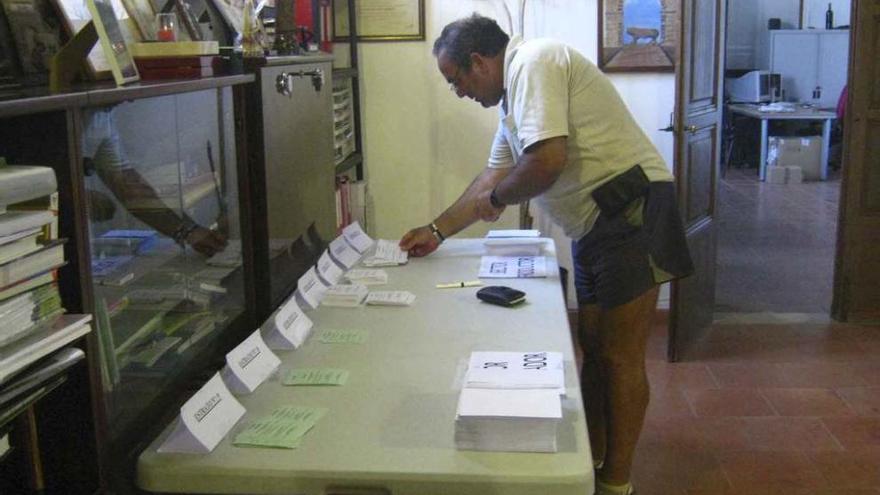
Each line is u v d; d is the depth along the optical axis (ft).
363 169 13.07
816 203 24.58
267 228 5.91
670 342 12.21
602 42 12.69
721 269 17.54
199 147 5.24
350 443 4.10
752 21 32.91
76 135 3.52
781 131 30.66
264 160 5.81
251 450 4.05
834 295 14.10
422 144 13.08
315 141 7.24
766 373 11.85
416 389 4.75
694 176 12.19
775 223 22.00
